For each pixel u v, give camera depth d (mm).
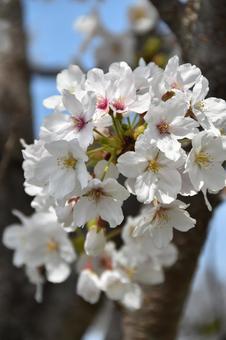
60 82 520
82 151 463
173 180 459
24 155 481
